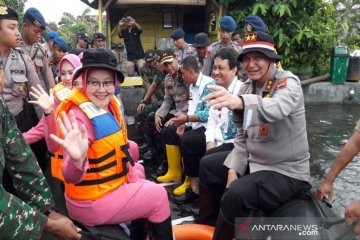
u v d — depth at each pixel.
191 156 3.62
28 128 3.16
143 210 2.18
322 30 8.81
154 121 4.83
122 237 2.13
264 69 2.37
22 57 3.14
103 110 2.13
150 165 4.87
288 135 2.31
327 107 8.38
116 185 2.12
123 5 8.35
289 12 7.74
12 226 1.65
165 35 8.80
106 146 2.06
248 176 2.33
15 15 2.92
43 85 3.78
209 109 3.50
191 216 3.43
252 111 1.94
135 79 7.43
